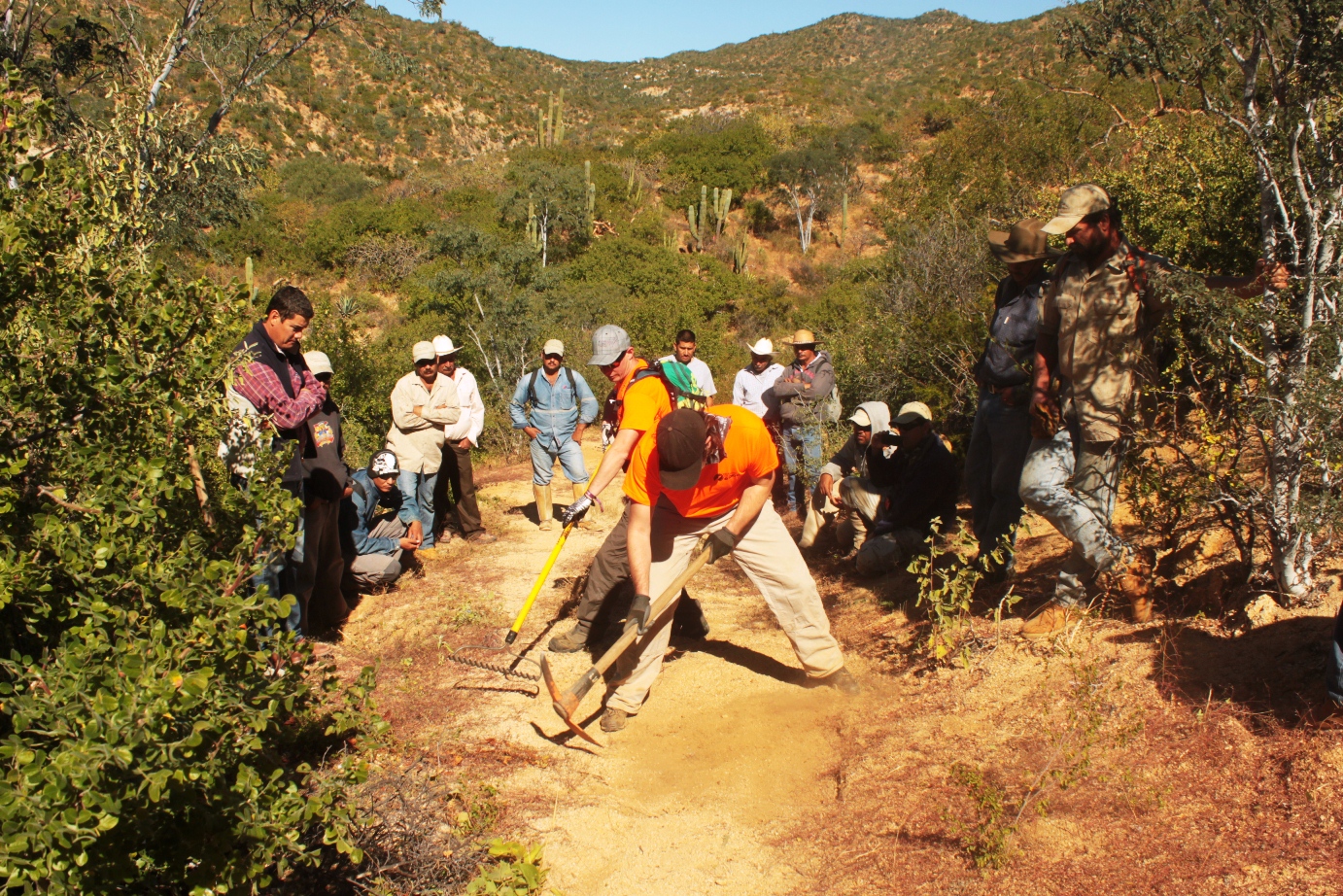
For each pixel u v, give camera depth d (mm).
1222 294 3516
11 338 2826
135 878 2416
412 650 5320
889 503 6148
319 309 13273
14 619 2934
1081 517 4086
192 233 7707
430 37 77188
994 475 5277
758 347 8688
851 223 39875
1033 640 4203
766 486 4152
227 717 2586
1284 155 3787
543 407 8266
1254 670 3395
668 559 4328
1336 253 3621
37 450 2939
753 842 3383
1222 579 3957
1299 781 2818
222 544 3203
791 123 52125
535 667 5098
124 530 2818
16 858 2102
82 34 9180
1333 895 2410
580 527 8328
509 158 44375
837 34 106812
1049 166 17562
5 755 2203
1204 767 3057
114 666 2465
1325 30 3545
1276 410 3508
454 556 7340
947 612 4648
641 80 101312
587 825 3562
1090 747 3320
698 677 4785
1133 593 4059
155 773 2213
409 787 3697
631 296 29000
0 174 3049
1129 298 3898
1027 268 5109
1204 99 3998
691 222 37250
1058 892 2734
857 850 3180
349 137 53062
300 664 2988
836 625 5414
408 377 7102
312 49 60719
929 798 3332
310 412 4750
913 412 5953
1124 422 4016
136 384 3029
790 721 4227
